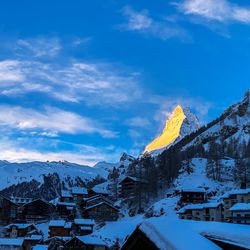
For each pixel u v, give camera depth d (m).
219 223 14.11
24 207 171.25
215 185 175.38
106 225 138.25
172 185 184.62
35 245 105.94
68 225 130.38
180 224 11.55
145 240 11.46
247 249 11.16
